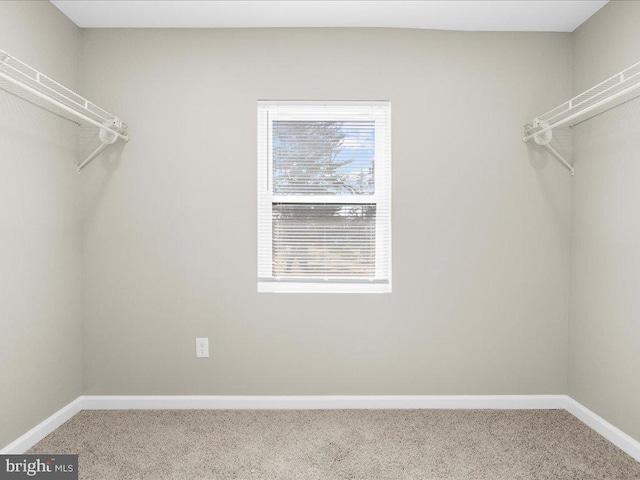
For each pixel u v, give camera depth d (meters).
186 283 2.56
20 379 2.02
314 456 2.00
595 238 2.33
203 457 1.99
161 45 2.54
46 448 2.06
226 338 2.57
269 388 2.58
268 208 2.61
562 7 2.29
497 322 2.58
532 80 2.56
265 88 2.55
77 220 2.50
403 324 2.58
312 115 2.59
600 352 2.28
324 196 2.60
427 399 2.57
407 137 2.56
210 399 2.56
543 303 2.58
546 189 2.57
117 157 2.54
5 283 1.92
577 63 2.50
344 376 2.58
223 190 2.56
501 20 2.44
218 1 2.25
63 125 2.36
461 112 2.56
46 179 2.21
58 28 2.31
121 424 2.34
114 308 2.56
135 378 2.56
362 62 2.55
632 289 2.05
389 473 1.85
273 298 2.57
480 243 2.57
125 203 2.54
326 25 2.52
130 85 2.54
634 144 2.04
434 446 2.09
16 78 1.95
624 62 2.11
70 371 2.44
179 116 2.54
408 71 2.55
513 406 2.57
